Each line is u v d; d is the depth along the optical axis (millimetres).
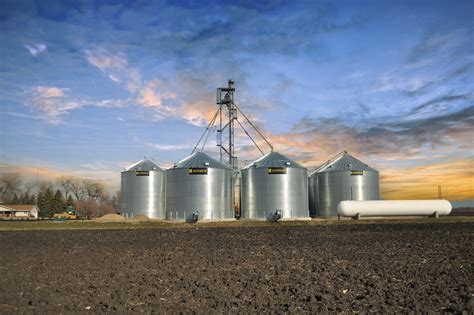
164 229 48719
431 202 61625
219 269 20062
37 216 130750
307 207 67312
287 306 13180
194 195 63594
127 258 24141
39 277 18094
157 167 72938
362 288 15688
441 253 25156
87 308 13039
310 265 21125
